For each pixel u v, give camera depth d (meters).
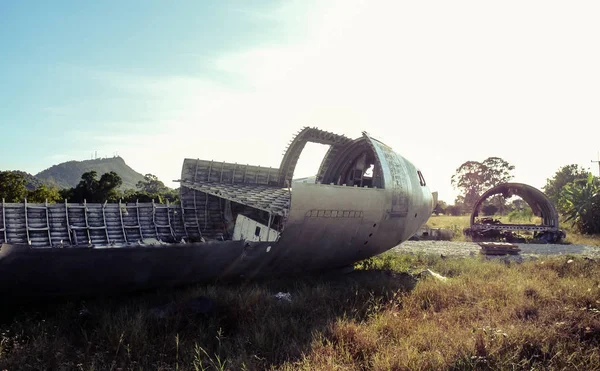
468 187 67.19
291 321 5.77
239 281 8.01
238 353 4.73
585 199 23.91
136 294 6.89
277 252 7.65
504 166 63.91
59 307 6.05
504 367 4.21
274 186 13.85
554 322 5.52
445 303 6.98
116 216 10.39
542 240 20.23
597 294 6.77
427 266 11.47
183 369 4.27
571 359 4.38
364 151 13.10
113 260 5.84
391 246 10.84
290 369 4.22
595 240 20.16
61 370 4.06
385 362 4.31
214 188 10.33
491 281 8.32
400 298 7.25
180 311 5.86
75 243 9.43
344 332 5.25
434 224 31.06
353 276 10.01
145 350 4.74
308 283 8.70
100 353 4.49
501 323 5.64
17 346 4.51
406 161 11.29
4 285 5.32
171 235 11.02
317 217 7.64
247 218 10.88
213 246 6.59
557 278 8.88
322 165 13.81
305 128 12.44
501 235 21.50
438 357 4.34
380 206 8.99
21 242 8.75
